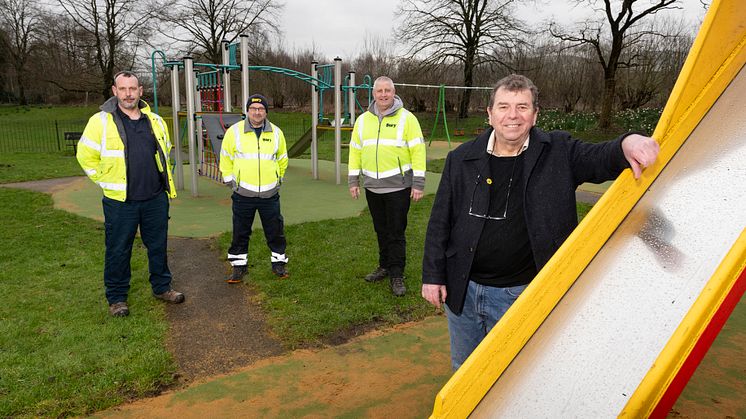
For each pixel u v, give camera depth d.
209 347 3.54
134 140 3.84
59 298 4.28
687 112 2.05
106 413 2.75
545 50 30.19
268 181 4.53
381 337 3.71
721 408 2.83
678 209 1.90
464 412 1.66
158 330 3.71
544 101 32.06
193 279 4.88
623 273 1.81
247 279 4.79
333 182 10.66
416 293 4.46
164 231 4.14
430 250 2.29
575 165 2.02
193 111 8.77
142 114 3.90
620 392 1.55
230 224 6.98
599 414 1.52
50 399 2.83
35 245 5.87
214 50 30.50
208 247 5.96
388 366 3.31
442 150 18.19
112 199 3.82
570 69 30.31
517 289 2.13
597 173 1.96
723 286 1.55
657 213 1.92
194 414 2.76
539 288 1.73
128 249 3.96
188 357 3.39
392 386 3.07
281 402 2.89
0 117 37.41
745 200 1.86
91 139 3.71
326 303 4.22
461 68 31.02
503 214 2.08
